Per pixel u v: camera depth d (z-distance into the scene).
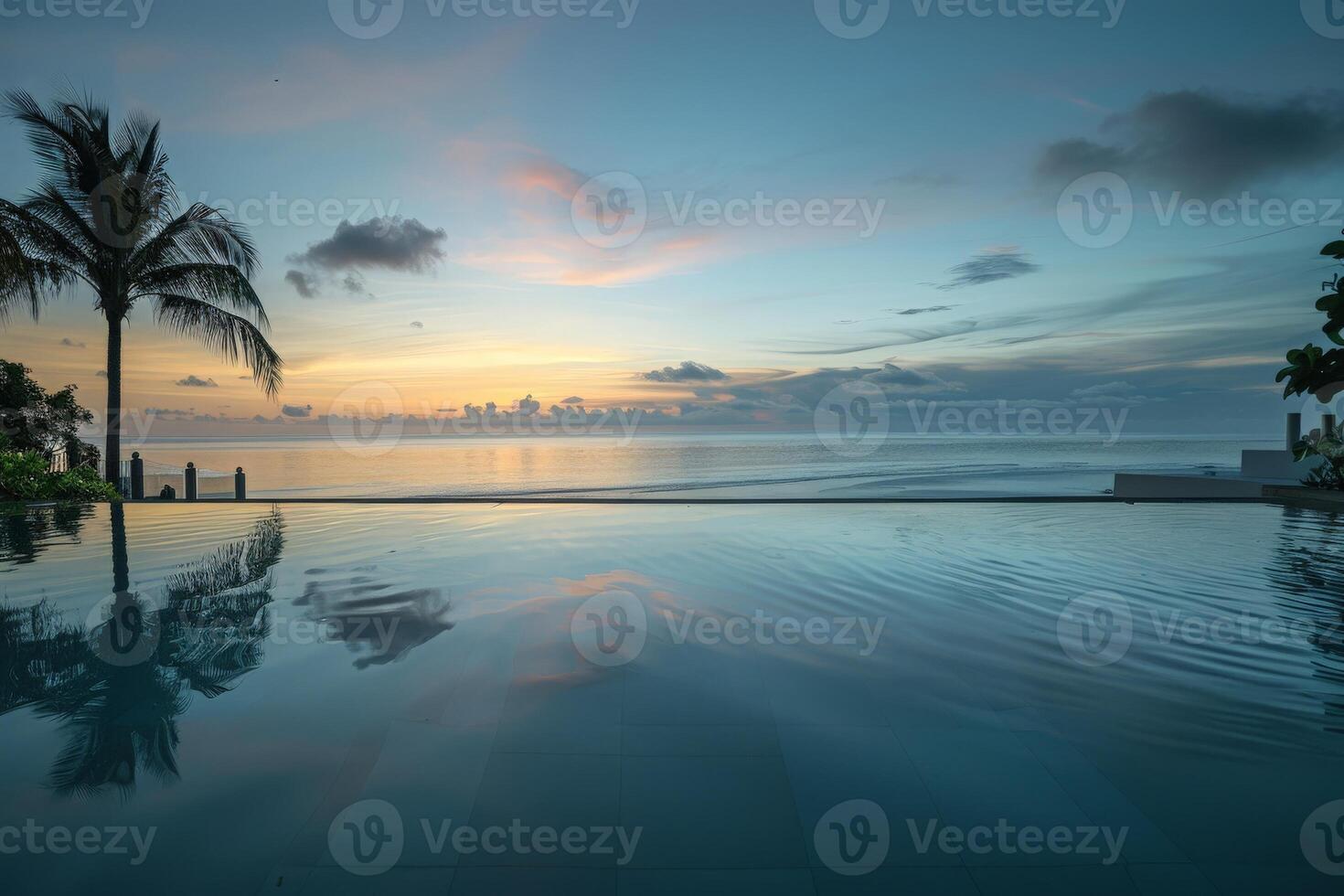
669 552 5.77
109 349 11.17
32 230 10.35
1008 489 22.44
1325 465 10.01
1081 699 2.62
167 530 7.09
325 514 8.48
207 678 2.81
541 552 5.78
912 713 2.49
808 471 28.75
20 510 8.96
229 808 1.82
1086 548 5.95
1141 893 1.49
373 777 2.00
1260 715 2.46
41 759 2.12
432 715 2.45
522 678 2.83
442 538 6.55
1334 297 9.76
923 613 3.89
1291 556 5.57
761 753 2.17
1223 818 1.79
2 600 4.18
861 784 1.97
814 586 4.53
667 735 2.29
